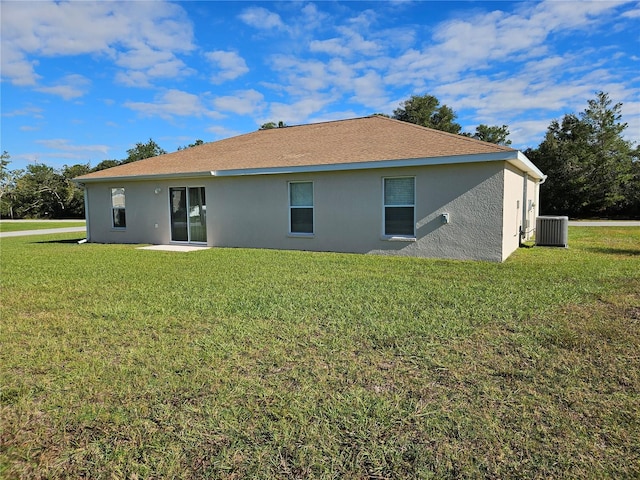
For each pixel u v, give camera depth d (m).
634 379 3.09
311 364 3.44
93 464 2.20
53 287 6.65
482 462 2.15
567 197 29.80
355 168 10.03
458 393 2.91
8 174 43.75
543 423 2.51
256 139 15.14
